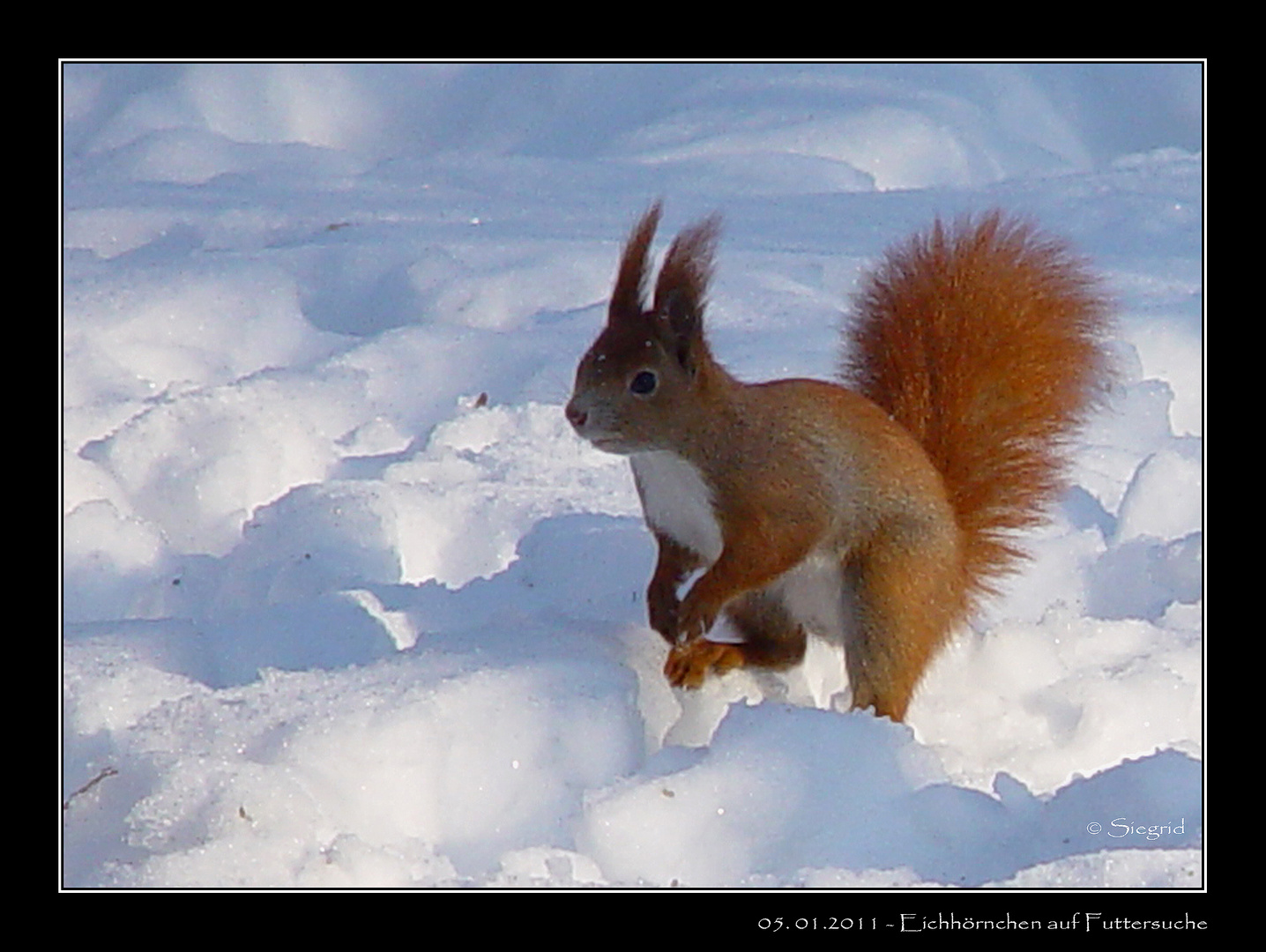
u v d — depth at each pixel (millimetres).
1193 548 10883
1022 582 10945
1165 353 14336
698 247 9195
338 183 20172
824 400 9484
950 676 9797
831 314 15352
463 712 8203
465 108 24406
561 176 20906
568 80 24328
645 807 7652
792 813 7695
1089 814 7770
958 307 10641
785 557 9242
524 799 8109
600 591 10359
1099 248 17438
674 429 9062
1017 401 10492
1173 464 11680
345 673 8531
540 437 12703
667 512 9461
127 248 17594
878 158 22156
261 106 24000
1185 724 8969
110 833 7617
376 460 12508
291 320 14781
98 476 11672
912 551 9484
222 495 11836
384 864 7211
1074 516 11844
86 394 13172
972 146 22812
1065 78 24969
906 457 9625
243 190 19500
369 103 24438
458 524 11422
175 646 9102
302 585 10312
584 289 15883
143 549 10969
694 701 9141
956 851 7613
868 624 9445
